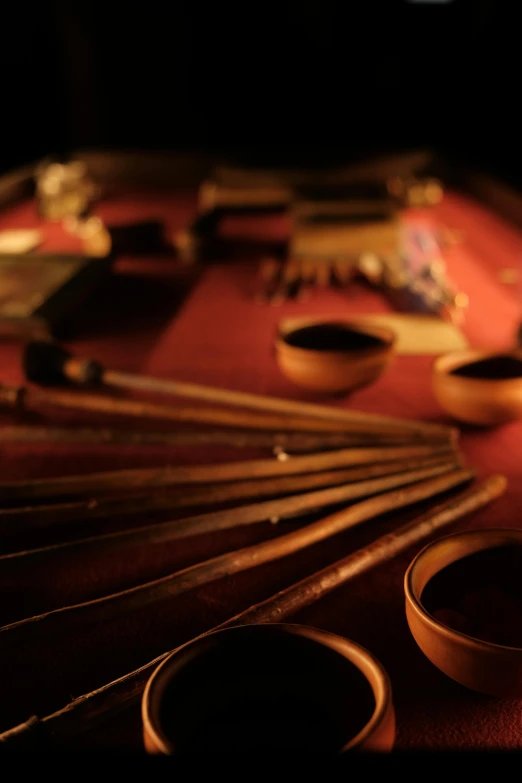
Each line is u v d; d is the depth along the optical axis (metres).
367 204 3.41
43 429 1.85
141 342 2.50
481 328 2.52
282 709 0.91
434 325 2.53
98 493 1.61
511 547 1.18
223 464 1.71
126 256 3.46
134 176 5.34
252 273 3.20
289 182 4.46
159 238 3.51
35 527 1.51
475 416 1.81
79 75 5.57
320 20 5.35
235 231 3.96
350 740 0.86
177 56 5.50
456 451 1.73
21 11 5.20
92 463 1.77
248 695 0.92
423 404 2.01
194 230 3.38
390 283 2.89
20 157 5.48
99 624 1.25
